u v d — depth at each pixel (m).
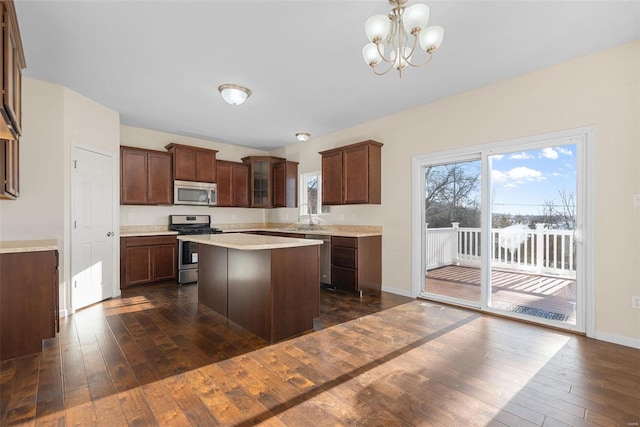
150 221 5.17
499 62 2.82
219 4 2.02
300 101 3.79
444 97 3.68
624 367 2.17
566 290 2.96
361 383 1.97
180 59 2.74
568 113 2.81
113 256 4.02
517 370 2.13
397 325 3.00
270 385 1.95
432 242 4.08
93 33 2.34
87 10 2.07
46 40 2.42
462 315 3.30
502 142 3.23
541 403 1.77
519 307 3.24
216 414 1.67
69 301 3.33
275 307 2.63
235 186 5.96
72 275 3.37
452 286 3.94
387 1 1.99
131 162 4.62
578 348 2.47
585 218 2.73
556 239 3.00
